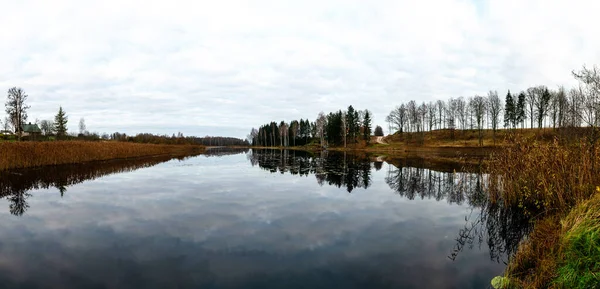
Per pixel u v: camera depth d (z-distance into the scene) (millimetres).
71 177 17250
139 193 12617
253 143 139000
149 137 77500
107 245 6711
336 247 6629
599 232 4477
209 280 5125
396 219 8836
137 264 5738
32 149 21844
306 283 5035
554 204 8281
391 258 6062
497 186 10844
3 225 8172
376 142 77000
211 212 9523
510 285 4719
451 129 74188
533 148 10023
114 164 25453
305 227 8016
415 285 4996
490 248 6645
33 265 5688
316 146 85375
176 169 22297
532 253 5426
